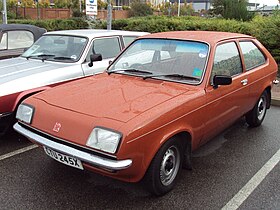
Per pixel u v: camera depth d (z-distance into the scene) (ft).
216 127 14.11
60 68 18.20
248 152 15.66
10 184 12.32
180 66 13.73
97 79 14.07
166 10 163.94
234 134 17.93
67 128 10.66
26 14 111.86
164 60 14.23
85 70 19.13
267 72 18.24
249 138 17.39
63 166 13.78
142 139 10.16
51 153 11.34
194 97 12.23
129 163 9.95
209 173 13.52
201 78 13.08
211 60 13.52
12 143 16.05
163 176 11.61
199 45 14.11
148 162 10.61
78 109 11.07
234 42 15.76
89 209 10.93
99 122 10.24
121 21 48.32
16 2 131.23
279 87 28.53
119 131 9.85
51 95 12.44
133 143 9.94
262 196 11.98
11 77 16.34
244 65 16.15
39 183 12.42
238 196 11.93
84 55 19.47
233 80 14.76
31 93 16.30
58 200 11.38
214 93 13.25
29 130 11.88
